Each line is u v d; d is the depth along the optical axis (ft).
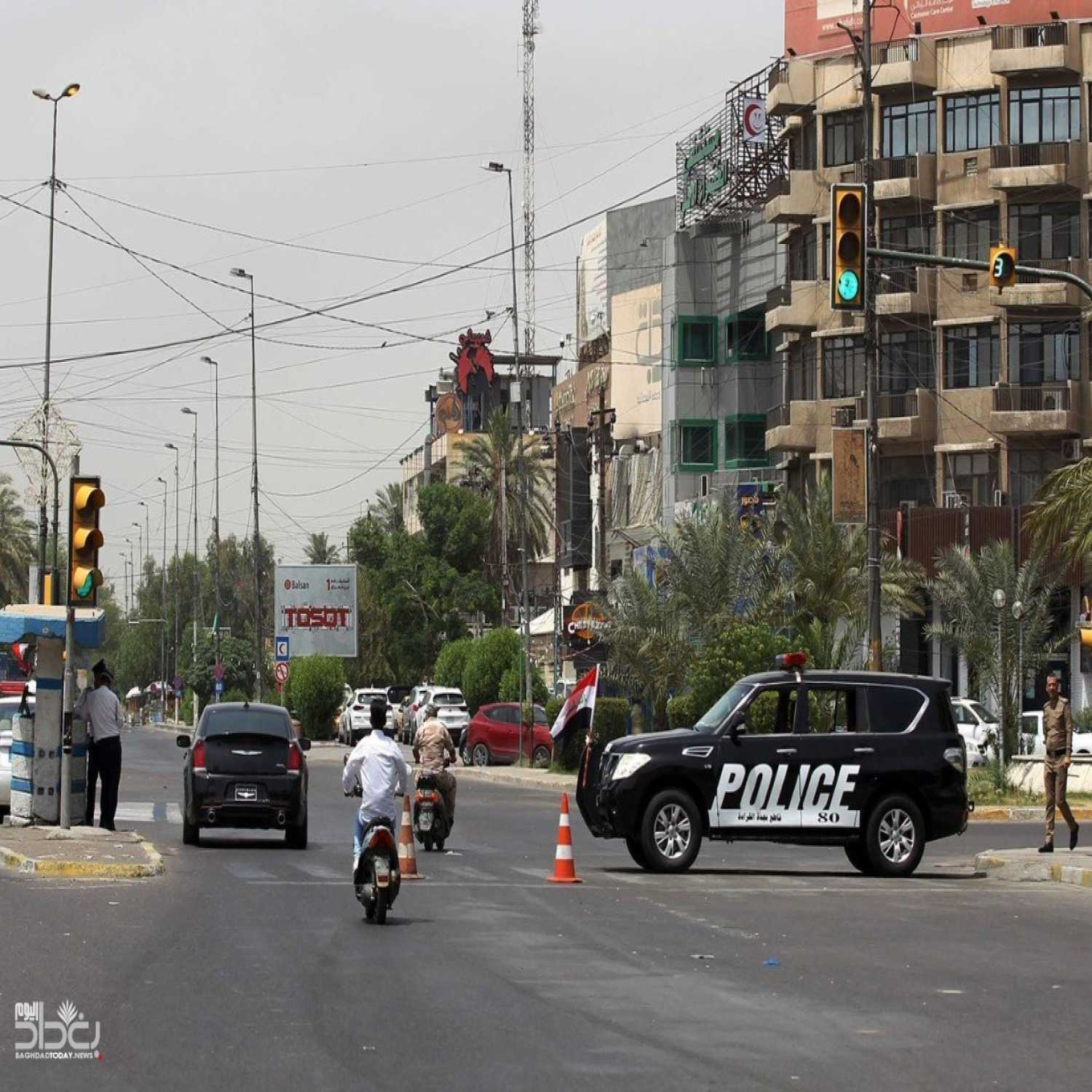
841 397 272.31
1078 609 245.65
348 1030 46.68
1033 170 254.27
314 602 355.77
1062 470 163.94
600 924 71.92
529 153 449.06
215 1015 48.55
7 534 426.10
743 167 300.81
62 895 78.48
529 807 161.07
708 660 189.78
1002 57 256.32
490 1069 41.93
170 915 71.87
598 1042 45.68
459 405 588.50
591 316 407.64
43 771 112.88
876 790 99.55
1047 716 108.37
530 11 444.96
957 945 67.62
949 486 261.44
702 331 320.50
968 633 211.41
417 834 112.16
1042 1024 49.83
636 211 386.52
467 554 453.17
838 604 212.23
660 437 343.05
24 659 157.89
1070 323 255.70
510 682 284.41
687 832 97.76
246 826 112.16
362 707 328.49
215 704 113.70
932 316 264.11
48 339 237.86
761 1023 49.08
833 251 104.63
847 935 70.33
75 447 207.51
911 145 269.23
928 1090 40.52
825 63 275.80
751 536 216.33
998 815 153.48
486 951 62.54
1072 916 79.51
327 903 77.56
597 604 214.48
